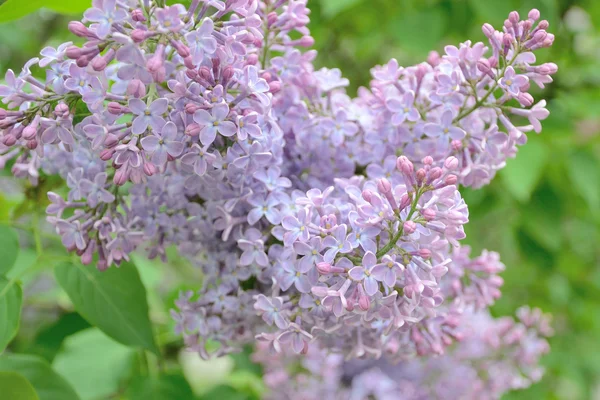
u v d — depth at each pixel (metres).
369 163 0.65
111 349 0.77
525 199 0.91
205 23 0.57
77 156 0.63
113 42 0.57
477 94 0.63
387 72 0.64
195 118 0.58
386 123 0.64
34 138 0.59
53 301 0.90
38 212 0.71
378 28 1.07
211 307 0.65
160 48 0.57
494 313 1.07
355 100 0.67
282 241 0.63
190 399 0.73
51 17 1.07
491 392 0.80
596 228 1.14
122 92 0.61
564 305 1.13
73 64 0.59
